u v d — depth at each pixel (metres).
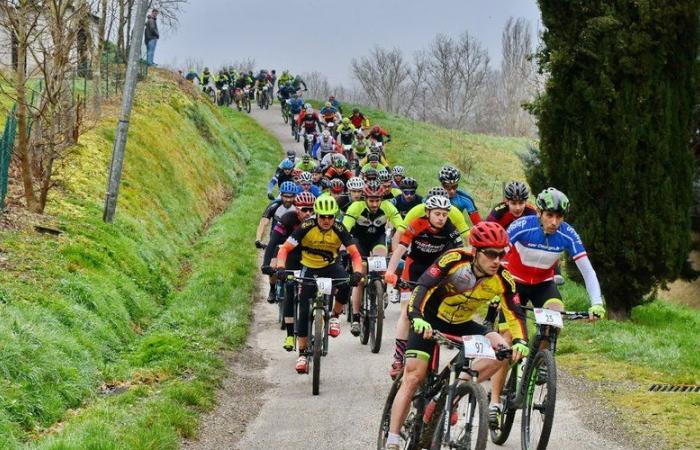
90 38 17.88
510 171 36.19
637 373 8.45
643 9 10.73
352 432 6.90
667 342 9.73
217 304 11.55
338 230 8.34
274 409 7.66
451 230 7.90
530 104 12.16
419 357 5.30
